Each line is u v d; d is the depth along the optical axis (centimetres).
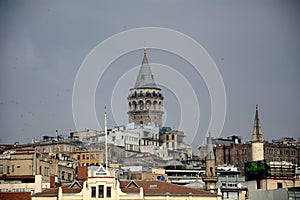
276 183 18262
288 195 16312
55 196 15550
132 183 16212
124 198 15650
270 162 18575
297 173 18750
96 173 15638
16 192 16962
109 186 15612
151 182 16388
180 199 15962
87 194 15512
